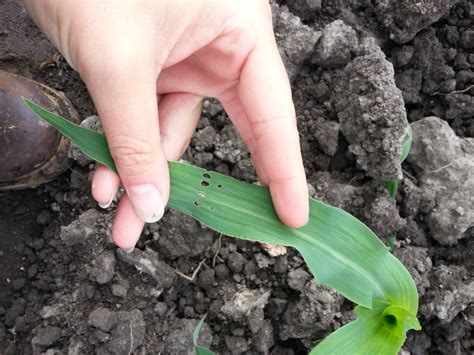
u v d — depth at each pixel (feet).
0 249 0.97
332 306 0.87
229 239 0.93
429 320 0.93
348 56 0.99
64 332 0.90
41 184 0.98
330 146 0.95
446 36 1.04
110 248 0.91
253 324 0.88
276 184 0.72
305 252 0.72
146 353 0.88
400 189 0.96
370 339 0.76
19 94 0.82
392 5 0.99
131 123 0.61
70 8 0.62
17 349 0.93
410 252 0.93
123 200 0.75
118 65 0.61
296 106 1.00
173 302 0.92
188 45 0.72
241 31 0.73
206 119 0.97
